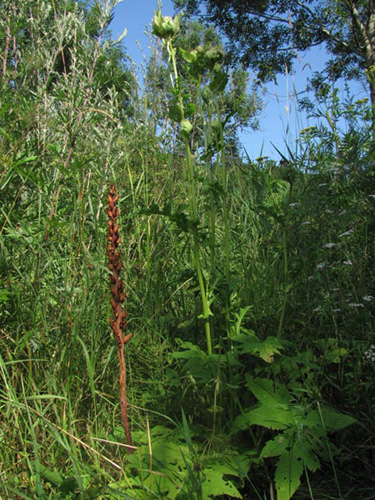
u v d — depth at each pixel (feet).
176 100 6.77
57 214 7.62
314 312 7.55
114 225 4.75
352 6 45.91
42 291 6.87
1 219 7.09
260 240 9.18
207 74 6.98
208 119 7.00
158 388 6.63
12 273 7.07
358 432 5.92
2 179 7.02
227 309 6.59
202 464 4.95
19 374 6.13
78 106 7.85
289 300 7.54
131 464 4.98
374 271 7.22
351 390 6.15
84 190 7.87
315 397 6.00
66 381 6.12
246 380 6.22
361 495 5.30
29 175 7.00
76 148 8.27
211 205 6.85
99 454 5.00
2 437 5.28
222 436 5.30
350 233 7.34
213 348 7.06
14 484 4.78
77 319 6.37
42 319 6.53
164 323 7.82
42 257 7.13
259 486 5.49
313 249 7.57
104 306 7.23
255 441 5.49
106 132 8.46
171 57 6.66
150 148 10.19
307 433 5.30
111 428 5.97
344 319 6.93
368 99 12.07
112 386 6.51
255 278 8.37
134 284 8.45
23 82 8.28
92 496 4.48
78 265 7.29
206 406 6.03
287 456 5.06
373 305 6.90
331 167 8.30
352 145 8.74
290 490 4.80
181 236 9.92
